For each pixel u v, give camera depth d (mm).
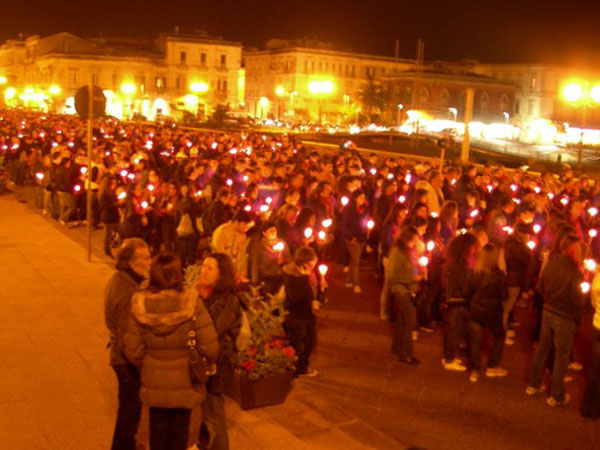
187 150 23812
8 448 5977
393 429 7230
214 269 5824
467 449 6848
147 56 97500
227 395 7516
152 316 4859
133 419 5754
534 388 8234
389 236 11109
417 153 41281
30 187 25125
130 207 13734
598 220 13531
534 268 11898
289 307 8234
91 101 13250
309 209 10945
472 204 14125
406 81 80688
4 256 13766
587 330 11016
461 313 8859
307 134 55094
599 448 6980
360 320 10938
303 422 6992
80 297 10875
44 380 7488
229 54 99750
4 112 61750
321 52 96500
